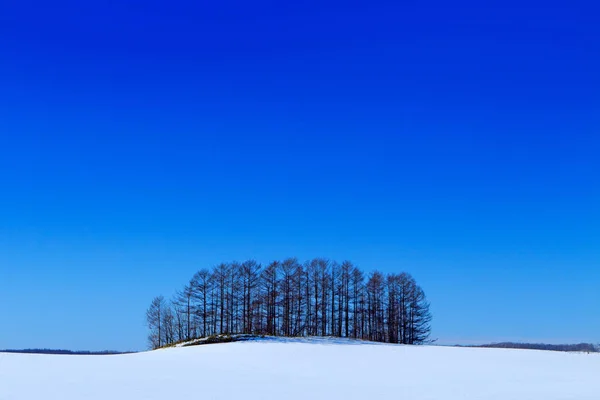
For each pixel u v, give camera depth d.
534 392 31.11
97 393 28.88
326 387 32.75
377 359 52.94
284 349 62.41
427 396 29.41
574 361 51.62
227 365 47.56
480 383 35.19
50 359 51.25
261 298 90.31
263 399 27.86
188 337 91.25
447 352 60.97
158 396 28.27
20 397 27.22
